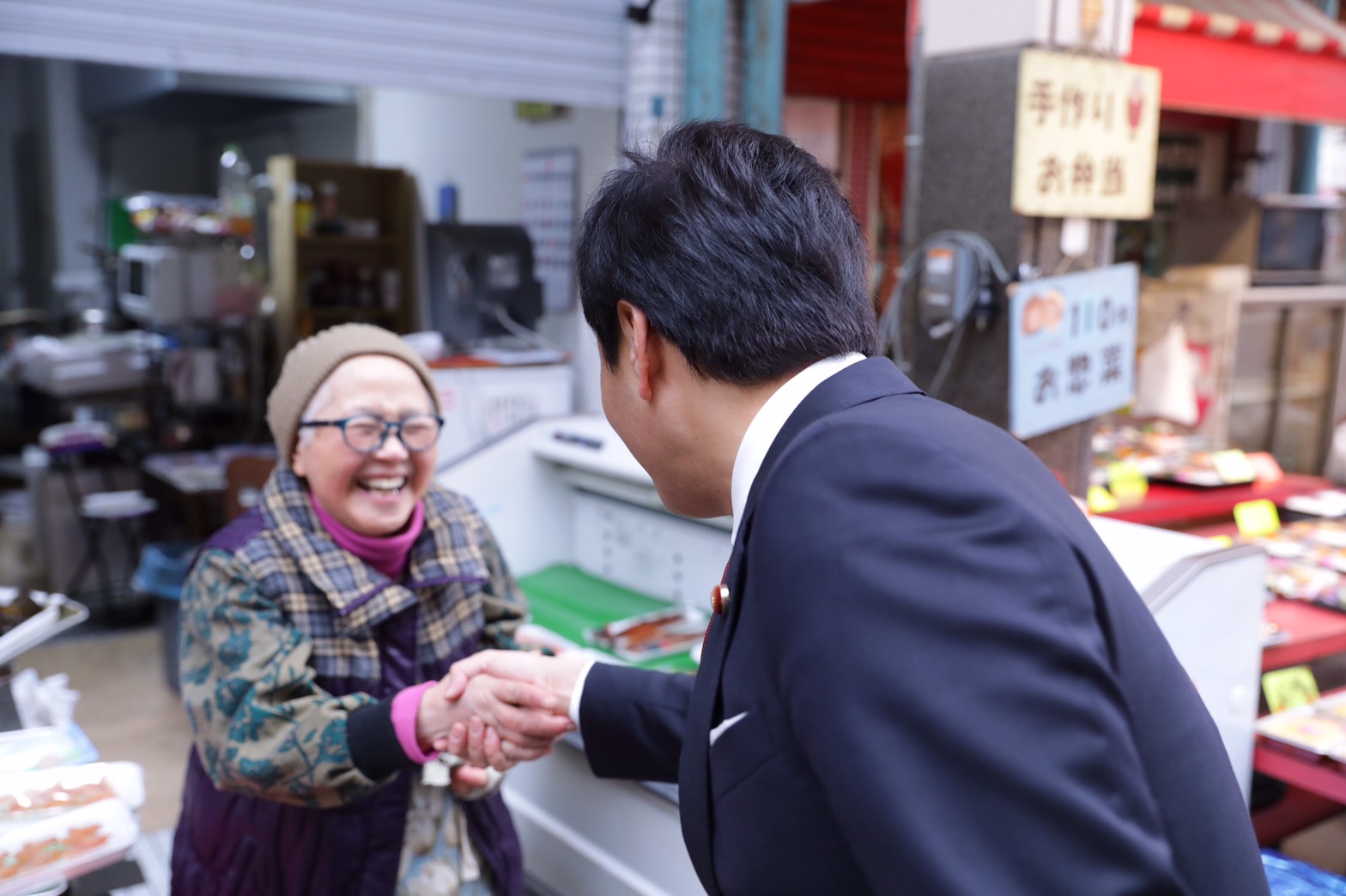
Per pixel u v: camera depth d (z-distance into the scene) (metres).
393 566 1.76
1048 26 2.66
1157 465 3.51
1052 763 0.67
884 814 0.68
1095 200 2.83
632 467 2.69
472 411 3.86
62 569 5.21
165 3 3.26
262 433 6.10
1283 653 2.40
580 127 4.65
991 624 0.69
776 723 0.79
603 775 1.54
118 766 1.24
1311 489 3.66
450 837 1.77
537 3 3.91
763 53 3.99
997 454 0.80
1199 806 0.77
